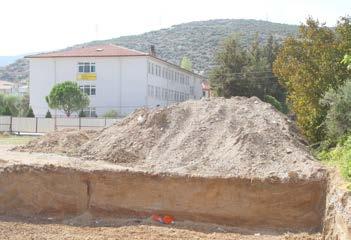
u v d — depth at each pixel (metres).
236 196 12.64
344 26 18.91
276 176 12.51
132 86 60.19
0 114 55.91
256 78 63.03
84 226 12.50
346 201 9.38
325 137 17.72
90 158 16.23
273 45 70.50
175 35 164.38
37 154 17.70
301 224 12.20
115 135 17.12
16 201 13.71
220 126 15.68
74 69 61.56
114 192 13.45
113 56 60.03
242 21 166.25
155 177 13.23
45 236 11.25
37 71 62.78
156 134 16.48
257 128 14.93
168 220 12.83
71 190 13.66
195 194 12.91
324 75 18.42
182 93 78.25
